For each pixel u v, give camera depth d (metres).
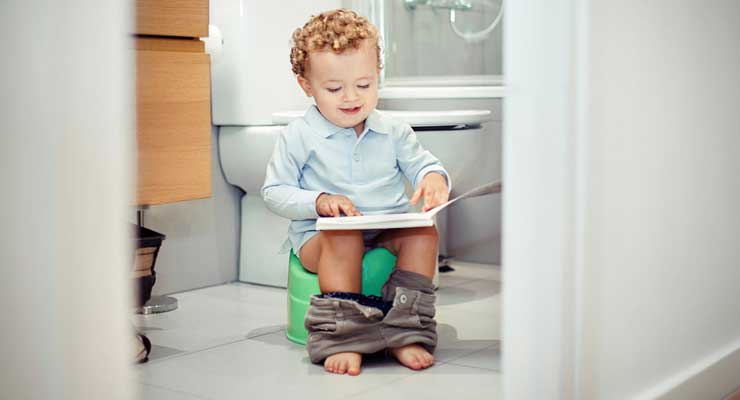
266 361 1.37
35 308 0.58
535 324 0.92
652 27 1.06
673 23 1.11
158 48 1.36
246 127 1.93
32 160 0.58
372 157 1.52
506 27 0.89
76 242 0.60
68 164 0.59
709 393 1.25
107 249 0.62
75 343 0.60
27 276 0.58
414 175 1.54
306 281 1.47
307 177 1.52
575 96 0.92
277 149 1.52
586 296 0.96
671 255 1.15
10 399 0.57
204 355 1.41
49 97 0.58
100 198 0.61
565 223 0.92
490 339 1.49
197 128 1.42
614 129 0.99
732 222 1.32
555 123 0.91
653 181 1.09
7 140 0.56
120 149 0.62
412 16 2.35
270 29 1.93
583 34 0.92
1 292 0.56
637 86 1.04
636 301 1.07
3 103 0.56
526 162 0.90
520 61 0.89
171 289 1.92
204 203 1.98
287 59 1.97
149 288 1.48
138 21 1.32
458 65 2.31
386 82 2.33
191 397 1.18
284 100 1.97
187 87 1.40
